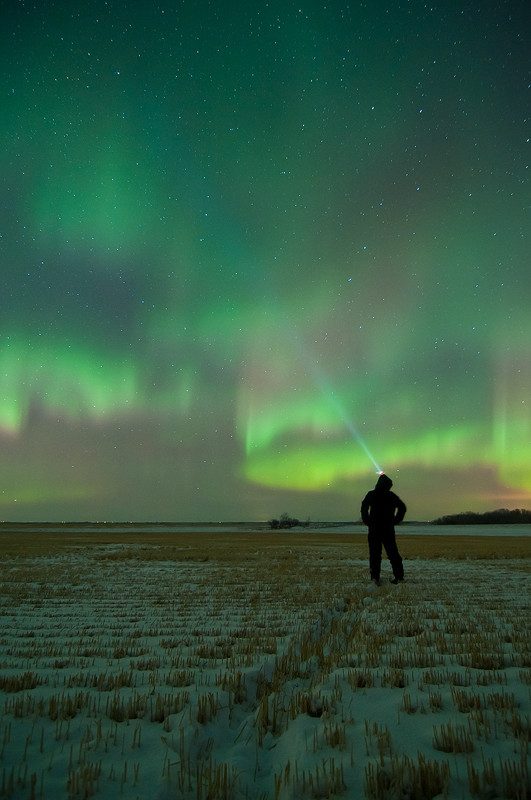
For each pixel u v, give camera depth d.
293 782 2.75
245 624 7.17
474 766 2.88
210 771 2.92
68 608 8.83
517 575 13.94
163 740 3.28
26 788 2.72
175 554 26.00
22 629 7.01
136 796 2.66
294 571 15.44
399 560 11.74
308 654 5.42
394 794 2.64
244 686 4.30
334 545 40.03
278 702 4.05
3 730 3.46
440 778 2.71
